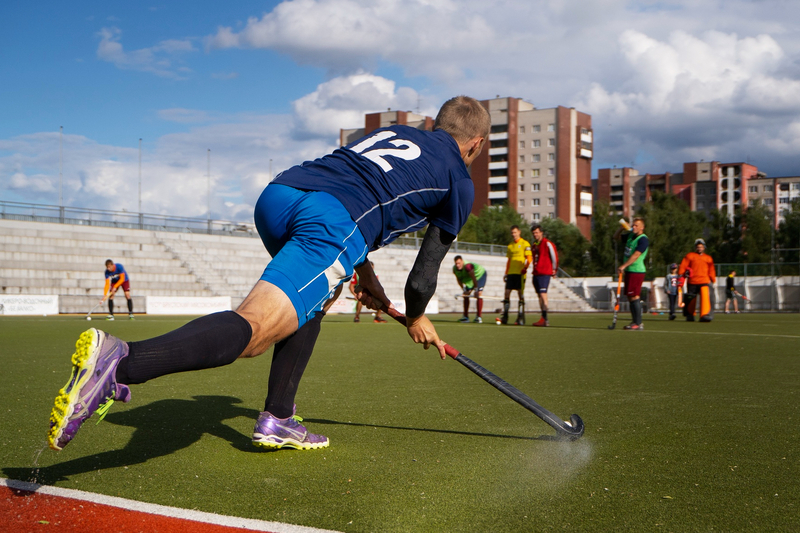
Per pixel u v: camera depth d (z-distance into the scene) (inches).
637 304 436.1
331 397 155.6
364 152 92.3
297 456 98.5
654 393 160.4
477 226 2659.9
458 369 210.7
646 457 97.3
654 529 67.4
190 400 149.8
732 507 74.3
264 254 1133.7
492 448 103.8
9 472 87.7
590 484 83.3
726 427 118.8
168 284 931.3
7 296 711.1
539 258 482.9
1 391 161.6
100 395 60.5
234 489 80.8
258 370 210.1
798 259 1528.1
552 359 240.5
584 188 3179.1
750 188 4419.3
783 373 198.5
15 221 882.8
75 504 74.3
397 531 66.3
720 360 236.2
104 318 632.4
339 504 75.0
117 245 956.0
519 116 3147.1
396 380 185.5
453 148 98.6
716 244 2650.1
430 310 976.9
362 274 106.5
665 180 4448.8
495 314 889.5
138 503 74.6
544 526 68.1
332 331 417.4
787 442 106.8
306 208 84.5
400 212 91.0
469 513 72.0
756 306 1185.4
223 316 70.8
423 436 113.0
